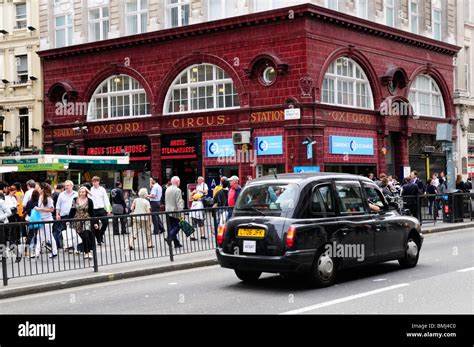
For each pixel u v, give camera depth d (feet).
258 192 36.32
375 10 105.50
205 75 103.24
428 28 119.24
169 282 39.78
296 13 91.45
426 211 73.61
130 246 46.60
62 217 55.16
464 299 29.99
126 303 32.71
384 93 106.63
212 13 102.42
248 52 97.19
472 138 132.05
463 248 51.85
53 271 41.96
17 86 125.70
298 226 33.76
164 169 107.14
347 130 98.73
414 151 115.03
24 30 125.59
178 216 49.73
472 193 80.84
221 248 36.65
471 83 133.80
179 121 104.68
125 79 112.88
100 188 62.80
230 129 98.84
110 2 113.29
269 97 94.94
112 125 112.47
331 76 97.60
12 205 61.11
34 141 123.34
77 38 117.60
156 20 107.55
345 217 36.52
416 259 41.86
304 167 90.94
